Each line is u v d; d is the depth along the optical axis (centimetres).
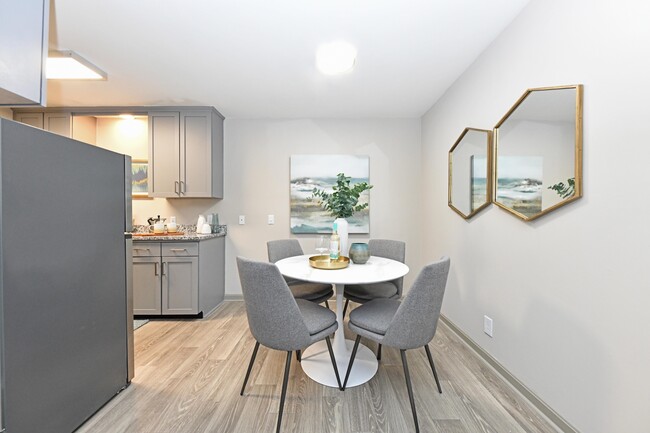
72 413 129
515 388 162
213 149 303
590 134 118
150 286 272
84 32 175
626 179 104
